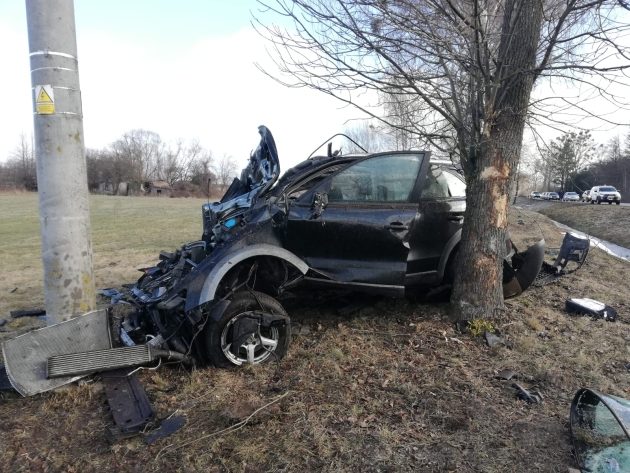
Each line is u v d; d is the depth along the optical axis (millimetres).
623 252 17516
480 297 5000
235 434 3156
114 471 2846
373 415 3391
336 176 4723
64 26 3678
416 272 5219
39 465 2918
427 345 4602
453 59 4598
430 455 2955
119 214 29500
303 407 3479
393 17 4406
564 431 3189
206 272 4121
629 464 2654
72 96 3764
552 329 5062
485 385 3844
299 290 5801
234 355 4121
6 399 3646
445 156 5812
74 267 3850
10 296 7492
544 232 15016
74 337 3805
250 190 5480
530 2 4562
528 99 4820
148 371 4070
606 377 4031
